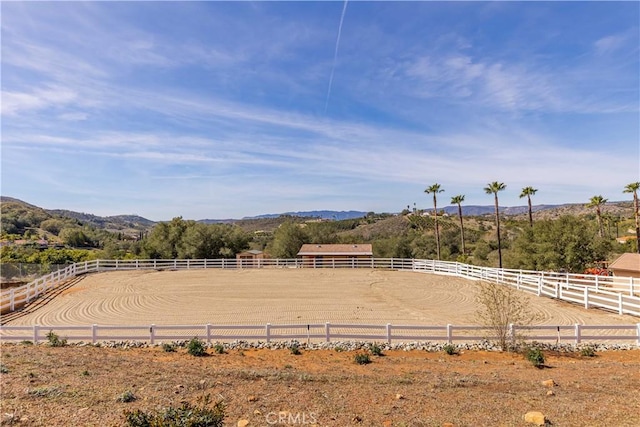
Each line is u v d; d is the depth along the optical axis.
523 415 7.80
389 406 8.30
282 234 59.12
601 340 15.69
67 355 12.62
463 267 34.84
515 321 15.43
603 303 21.92
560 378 10.89
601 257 34.53
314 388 9.55
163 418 6.00
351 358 13.71
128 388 9.02
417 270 38.88
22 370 10.11
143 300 24.78
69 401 7.99
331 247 46.97
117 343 15.55
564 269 35.22
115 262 40.00
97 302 24.20
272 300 24.67
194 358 13.48
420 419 7.58
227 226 58.12
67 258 54.88
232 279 33.47
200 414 6.18
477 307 22.39
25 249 60.62
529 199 45.41
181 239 55.22
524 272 30.50
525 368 12.30
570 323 18.23
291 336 16.03
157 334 17.25
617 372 11.61
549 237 35.47
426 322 19.05
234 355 14.02
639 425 7.35
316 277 34.62
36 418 7.10
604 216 72.94
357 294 26.73
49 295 26.39
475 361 13.31
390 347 15.04
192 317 20.30
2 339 16.12
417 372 11.69
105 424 6.89
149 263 41.22
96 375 10.05
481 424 7.35
